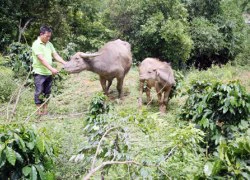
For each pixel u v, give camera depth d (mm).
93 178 3246
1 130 2594
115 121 3139
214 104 4273
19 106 6387
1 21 12680
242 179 2416
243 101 4074
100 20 17234
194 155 3016
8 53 10094
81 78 9367
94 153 3145
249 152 2500
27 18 13727
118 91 7793
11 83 7289
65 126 5414
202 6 17812
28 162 2703
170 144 2959
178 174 2711
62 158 3367
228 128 4121
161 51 16375
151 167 2771
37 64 6148
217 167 2412
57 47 14000
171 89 7027
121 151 3053
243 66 14367
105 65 7145
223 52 18109
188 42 15688
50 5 14031
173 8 15953
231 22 17547
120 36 16609
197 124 4301
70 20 15852
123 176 3039
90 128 3451
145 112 3186
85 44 16219
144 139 3379
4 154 2502
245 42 17359
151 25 15336
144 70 7008
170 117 6289
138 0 15969
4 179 2686
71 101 7520
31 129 2699
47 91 6379
